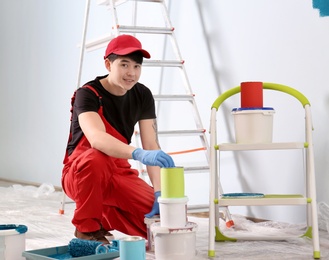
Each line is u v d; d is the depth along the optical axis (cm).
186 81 356
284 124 320
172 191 208
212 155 255
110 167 256
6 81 639
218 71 361
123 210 265
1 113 650
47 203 437
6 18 637
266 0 326
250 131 252
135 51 256
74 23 508
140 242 190
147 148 278
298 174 312
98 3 394
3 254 209
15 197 471
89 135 252
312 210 242
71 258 205
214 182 253
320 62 297
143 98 277
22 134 608
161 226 208
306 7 303
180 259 207
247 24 339
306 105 254
